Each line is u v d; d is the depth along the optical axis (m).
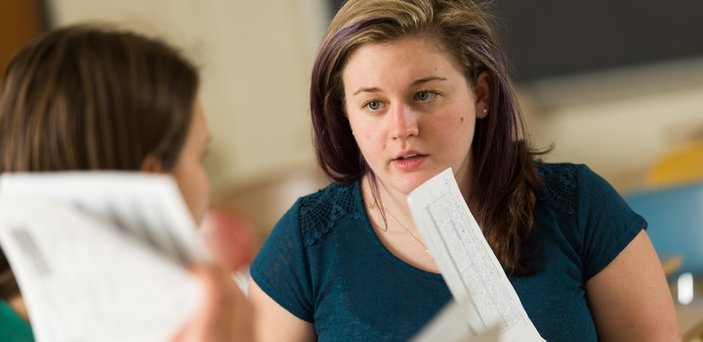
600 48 6.67
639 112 6.71
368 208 2.06
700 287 3.66
